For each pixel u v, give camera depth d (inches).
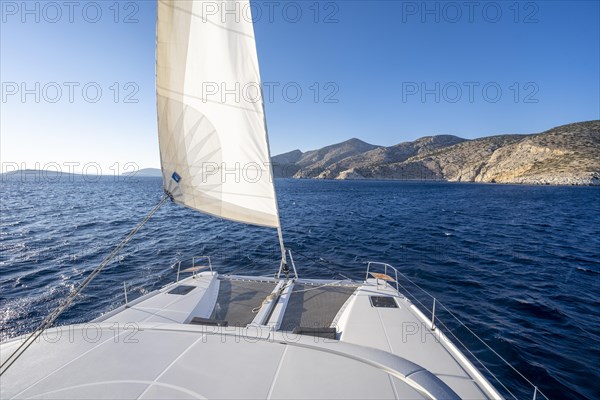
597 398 253.4
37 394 71.4
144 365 81.4
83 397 70.1
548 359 303.7
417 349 174.6
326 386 73.5
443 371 156.8
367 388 73.1
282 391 71.9
